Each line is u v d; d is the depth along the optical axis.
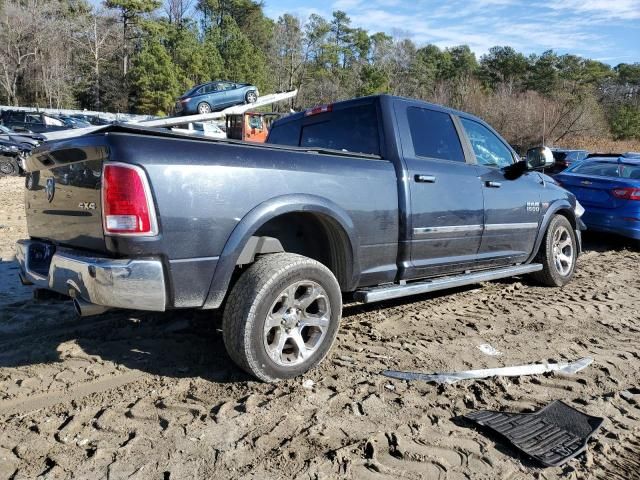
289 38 73.81
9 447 2.61
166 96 47.66
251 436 2.73
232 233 3.09
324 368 3.56
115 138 2.79
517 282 6.16
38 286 3.41
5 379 3.31
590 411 3.13
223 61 53.97
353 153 3.86
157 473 2.43
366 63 78.12
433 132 4.53
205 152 3.03
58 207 3.28
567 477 2.50
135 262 2.80
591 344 4.24
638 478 2.53
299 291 3.39
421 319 4.69
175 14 70.12
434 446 2.71
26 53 52.16
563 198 5.91
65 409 2.97
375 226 3.84
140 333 4.12
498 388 3.37
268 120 24.45
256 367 3.17
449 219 4.40
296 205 3.32
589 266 7.28
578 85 62.00
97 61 56.16
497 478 2.49
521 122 39.53
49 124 24.72
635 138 52.28
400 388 3.32
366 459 2.58
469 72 80.31
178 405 3.03
